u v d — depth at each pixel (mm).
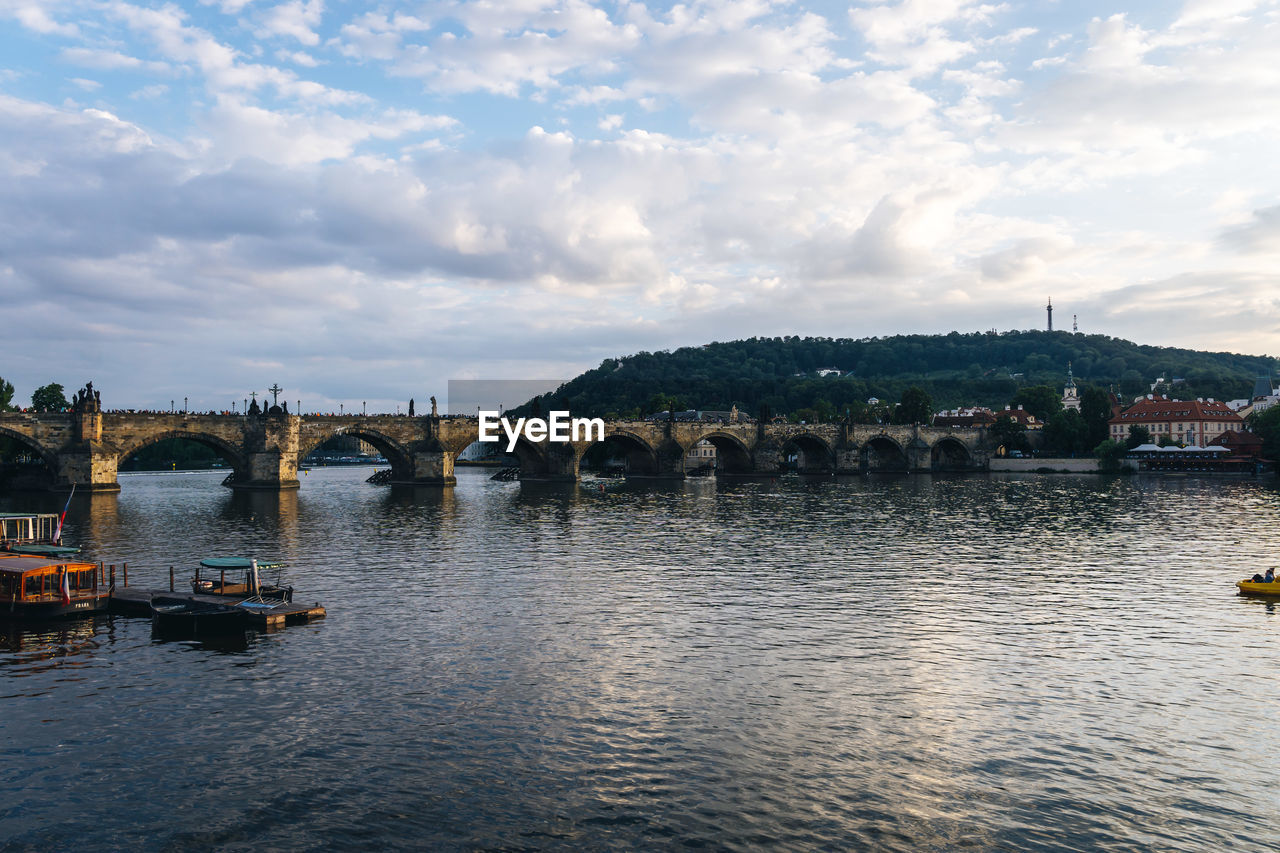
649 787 27609
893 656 42500
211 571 66312
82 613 50750
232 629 46969
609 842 24281
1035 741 31516
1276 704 35594
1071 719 33781
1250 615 51938
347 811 26047
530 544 85312
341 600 55906
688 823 25328
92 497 141625
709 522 108062
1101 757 30156
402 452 186125
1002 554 78000
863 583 62625
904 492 168250
